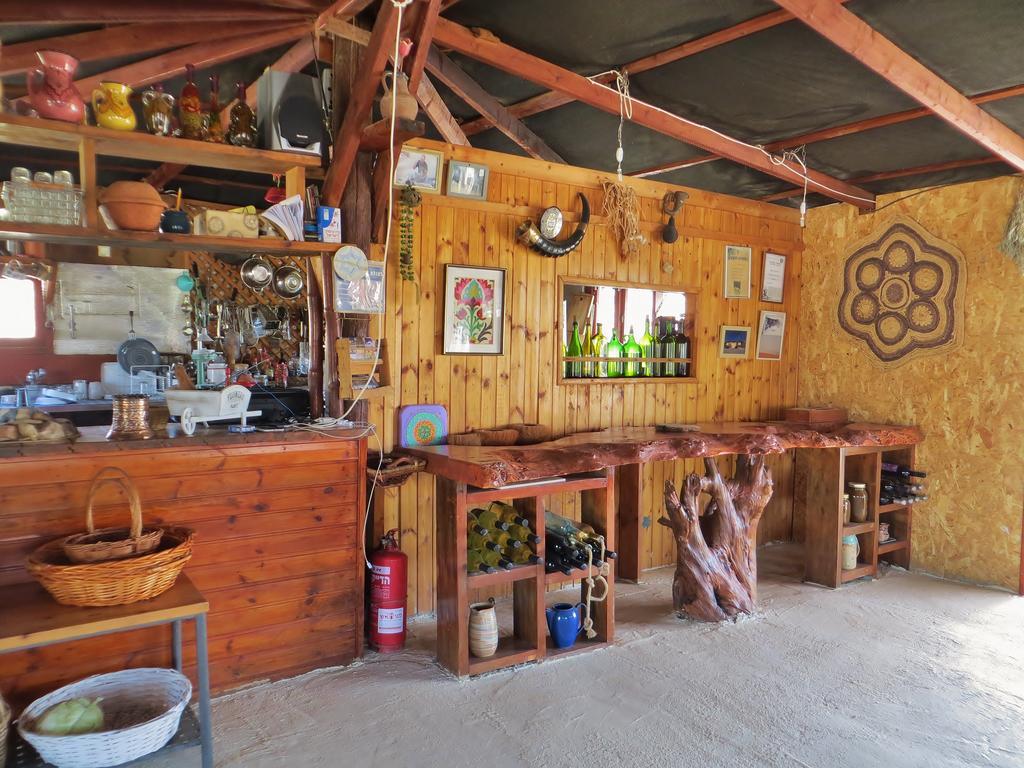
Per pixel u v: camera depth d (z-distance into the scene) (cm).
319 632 287
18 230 233
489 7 300
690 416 448
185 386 285
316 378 317
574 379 395
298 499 279
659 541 444
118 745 190
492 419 366
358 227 310
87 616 198
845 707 263
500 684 278
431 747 232
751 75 332
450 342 348
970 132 337
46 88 237
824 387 495
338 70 300
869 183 459
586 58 333
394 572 306
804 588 404
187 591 220
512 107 403
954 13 263
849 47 273
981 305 414
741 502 366
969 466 421
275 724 245
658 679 285
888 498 435
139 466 246
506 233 366
